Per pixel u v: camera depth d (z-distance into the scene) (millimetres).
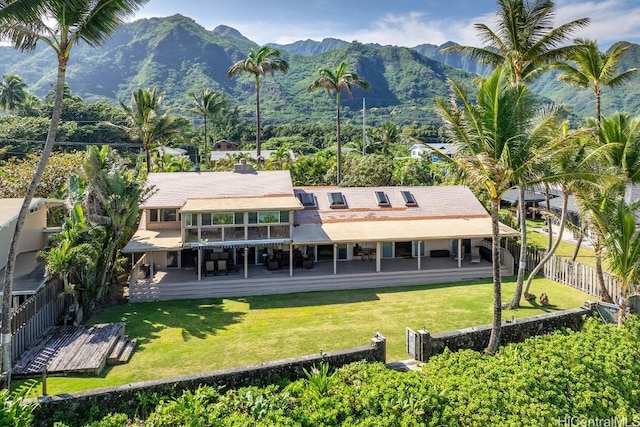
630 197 30297
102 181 23375
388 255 31812
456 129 16188
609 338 16156
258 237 26484
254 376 12789
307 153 102188
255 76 52156
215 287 25484
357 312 22266
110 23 15586
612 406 12859
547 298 23219
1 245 22766
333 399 11453
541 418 11617
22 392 11531
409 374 13180
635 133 22953
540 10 22469
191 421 10273
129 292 24297
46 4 13719
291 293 25906
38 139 65938
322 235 27516
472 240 32500
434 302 23781
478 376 13312
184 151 91250
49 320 19391
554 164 19250
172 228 29422
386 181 49469
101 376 15305
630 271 16922
